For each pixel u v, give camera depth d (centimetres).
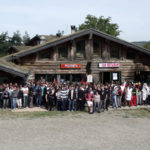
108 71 2064
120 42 2000
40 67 1998
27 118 1288
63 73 2020
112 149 777
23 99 1675
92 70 2052
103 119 1286
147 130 1048
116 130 1039
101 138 907
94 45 2067
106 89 1595
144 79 2120
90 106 1464
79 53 2050
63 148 780
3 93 1616
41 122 1188
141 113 1488
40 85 1717
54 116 1358
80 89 1595
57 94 1587
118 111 1562
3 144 819
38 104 1691
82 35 1972
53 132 991
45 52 2014
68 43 2031
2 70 1673
